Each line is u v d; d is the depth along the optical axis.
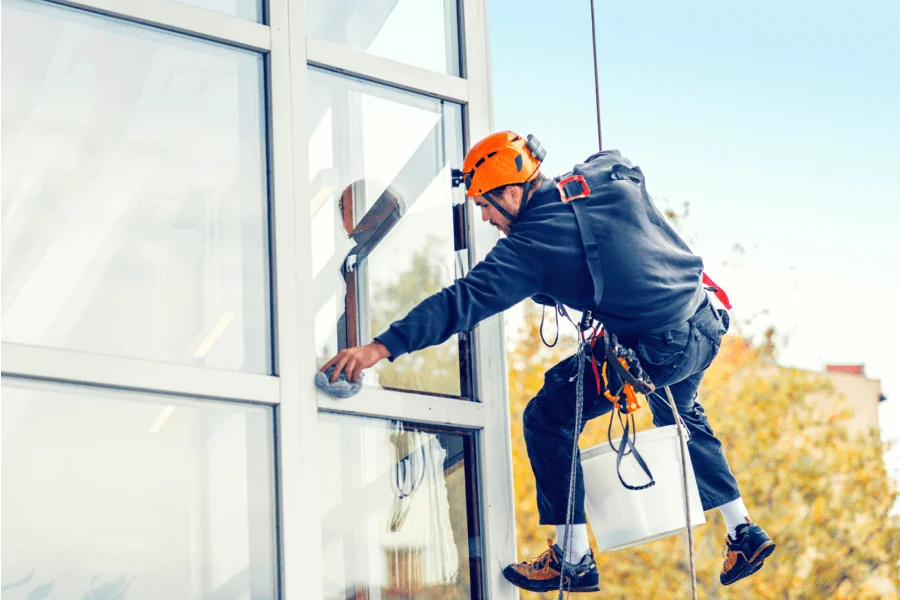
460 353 4.21
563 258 3.75
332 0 4.12
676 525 4.13
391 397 3.93
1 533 3.14
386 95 4.24
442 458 4.07
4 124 3.41
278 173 3.81
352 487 3.81
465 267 4.30
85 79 3.56
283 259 3.76
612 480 4.13
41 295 3.35
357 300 3.97
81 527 3.25
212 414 3.53
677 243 3.97
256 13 3.93
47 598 3.16
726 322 4.16
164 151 3.64
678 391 4.37
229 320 3.64
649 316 3.82
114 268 3.47
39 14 3.52
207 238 3.66
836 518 15.73
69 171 3.47
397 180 4.19
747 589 15.49
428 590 3.92
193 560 3.40
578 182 3.88
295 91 3.92
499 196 3.93
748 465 16.05
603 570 14.71
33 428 3.24
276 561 3.53
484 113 4.45
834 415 16.16
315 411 3.71
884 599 15.51
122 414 3.38
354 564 3.76
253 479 3.56
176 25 3.71
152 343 3.48
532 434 4.19
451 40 4.48
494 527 4.11
